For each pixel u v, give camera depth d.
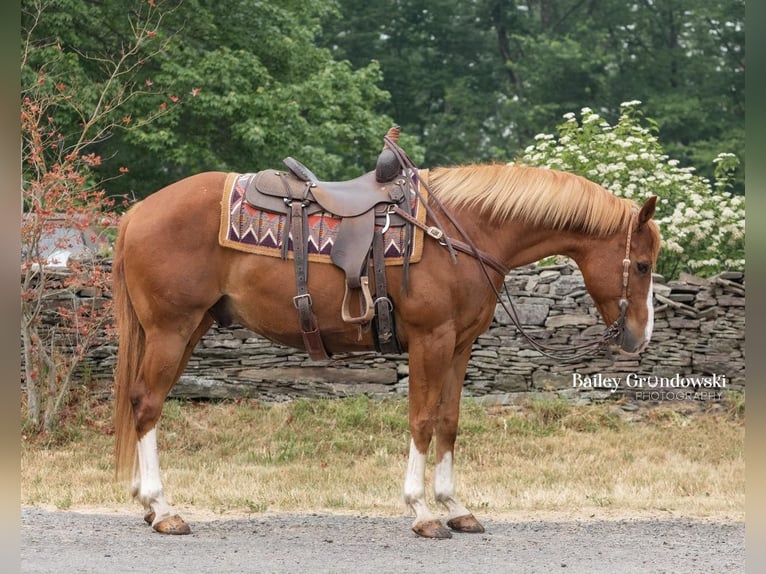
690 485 8.02
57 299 10.19
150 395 5.79
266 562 5.20
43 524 6.08
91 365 10.20
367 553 5.47
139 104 16.08
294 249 5.70
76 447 9.12
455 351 5.99
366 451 9.22
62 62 15.03
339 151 19.92
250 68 16.58
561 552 5.62
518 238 5.98
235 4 17.55
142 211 5.91
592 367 10.43
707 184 12.73
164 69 15.71
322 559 5.30
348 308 5.69
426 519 5.83
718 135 25.19
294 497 7.38
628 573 5.18
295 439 9.37
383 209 5.77
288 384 10.25
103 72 16.20
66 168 9.50
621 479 8.23
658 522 6.62
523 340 10.45
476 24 28.17
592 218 5.91
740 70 26.42
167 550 5.40
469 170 6.04
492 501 7.30
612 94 25.70
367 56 27.12
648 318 5.97
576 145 12.28
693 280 10.61
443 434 6.10
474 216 5.90
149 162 17.94
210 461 8.79
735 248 12.32
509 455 9.04
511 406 10.20
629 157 11.86
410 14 28.03
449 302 5.71
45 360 9.58
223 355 10.24
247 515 6.73
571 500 7.38
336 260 5.65
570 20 28.06
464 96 26.41
